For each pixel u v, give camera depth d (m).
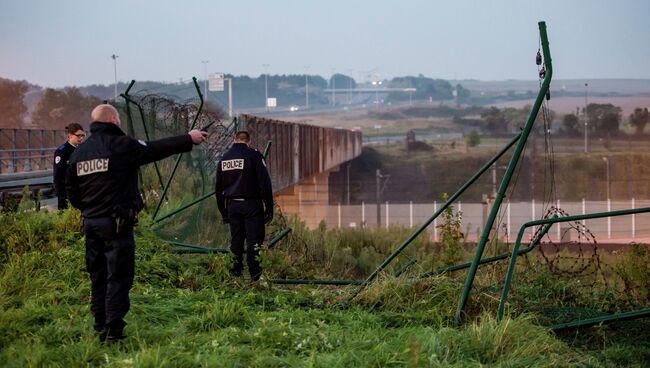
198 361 6.80
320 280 12.97
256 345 7.54
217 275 11.77
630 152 149.00
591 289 12.44
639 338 9.91
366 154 166.62
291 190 49.81
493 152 160.62
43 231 11.98
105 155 7.53
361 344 7.60
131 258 7.66
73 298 9.28
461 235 12.88
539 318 10.10
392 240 29.94
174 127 17.47
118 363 6.66
